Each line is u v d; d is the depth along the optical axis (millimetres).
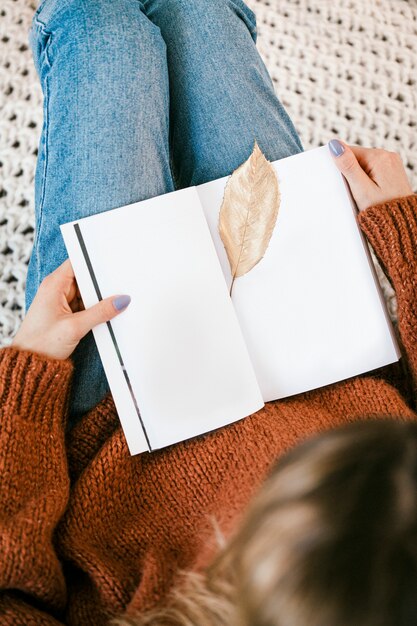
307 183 549
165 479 535
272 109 655
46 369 512
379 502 240
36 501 481
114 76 571
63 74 578
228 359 536
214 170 629
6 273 856
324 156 547
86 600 493
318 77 933
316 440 276
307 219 551
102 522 518
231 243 552
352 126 918
